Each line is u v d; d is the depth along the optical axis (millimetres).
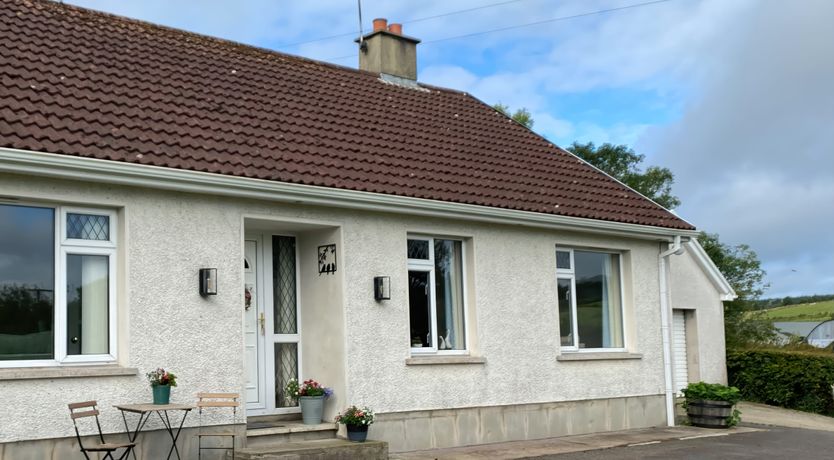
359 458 10609
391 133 14266
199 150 10617
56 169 8945
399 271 12227
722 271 28281
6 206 9031
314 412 11367
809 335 32625
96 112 10375
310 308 12000
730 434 14898
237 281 10578
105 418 9258
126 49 12742
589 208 14727
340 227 11656
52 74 10844
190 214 10242
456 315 13188
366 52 17328
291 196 10875
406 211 12070
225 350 10352
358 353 11609
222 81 13281
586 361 14570
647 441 13578
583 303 14984
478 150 15203
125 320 9555
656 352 15773
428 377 12367
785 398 20297
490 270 13375
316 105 14078
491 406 13086
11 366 8828
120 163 9352
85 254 9508
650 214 15719
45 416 8820
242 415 10406
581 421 14336
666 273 16141
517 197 13758
